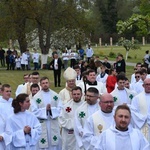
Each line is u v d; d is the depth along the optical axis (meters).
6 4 47.84
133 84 16.33
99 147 7.69
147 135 11.88
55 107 12.92
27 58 43.53
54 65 29.50
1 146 10.41
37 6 47.28
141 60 56.22
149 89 12.42
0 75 38.19
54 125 12.95
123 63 27.55
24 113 10.63
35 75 14.65
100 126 9.60
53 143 12.94
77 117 11.20
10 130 10.44
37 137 10.60
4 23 47.97
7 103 11.48
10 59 43.97
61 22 50.34
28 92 15.15
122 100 13.41
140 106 12.44
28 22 50.44
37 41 51.09
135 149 7.56
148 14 48.66
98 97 11.18
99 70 20.81
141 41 104.06
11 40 52.28
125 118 7.43
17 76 37.19
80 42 50.56
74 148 12.51
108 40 107.56
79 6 51.03
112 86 16.88
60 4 49.56
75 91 12.30
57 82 32.00
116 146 7.56
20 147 10.38
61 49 50.22
